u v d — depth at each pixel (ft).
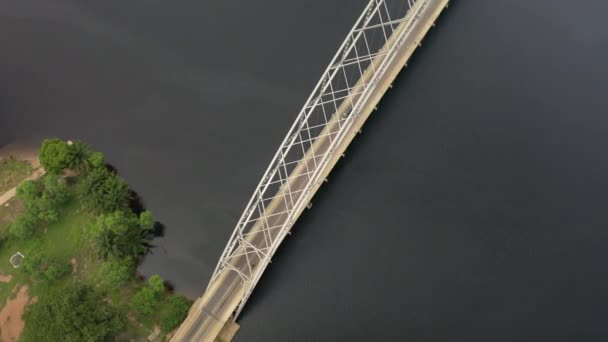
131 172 436.35
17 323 386.11
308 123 450.30
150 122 456.04
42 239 410.72
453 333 369.50
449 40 475.31
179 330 374.02
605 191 409.08
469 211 408.87
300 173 418.72
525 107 443.32
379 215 413.18
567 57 461.78
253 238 405.80
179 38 485.97
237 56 474.90
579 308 370.94
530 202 408.67
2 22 498.28
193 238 416.67
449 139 436.35
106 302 364.99
